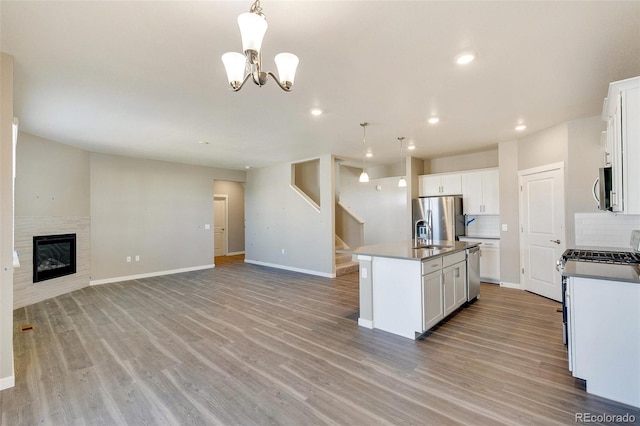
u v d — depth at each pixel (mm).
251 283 5758
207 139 4859
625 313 2053
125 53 2273
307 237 6738
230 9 1783
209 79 2707
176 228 6926
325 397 2166
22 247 4363
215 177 7695
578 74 2660
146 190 6469
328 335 3268
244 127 4199
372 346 2982
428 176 6508
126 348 2988
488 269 5531
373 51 2268
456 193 6117
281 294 4953
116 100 3184
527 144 4762
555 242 4293
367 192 7902
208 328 3492
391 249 3709
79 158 5418
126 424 1916
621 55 2342
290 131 4422
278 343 3074
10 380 2332
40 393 2250
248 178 8312
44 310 4191
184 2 1717
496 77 2713
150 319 3805
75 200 5316
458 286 3893
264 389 2273
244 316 3891
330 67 2510
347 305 4340
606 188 2641
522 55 2338
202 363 2676
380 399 2133
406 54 2314
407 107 3459
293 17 1853
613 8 1789
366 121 3969
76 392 2260
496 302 4328
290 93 3035
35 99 3135
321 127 4230
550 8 1790
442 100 3260
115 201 6016
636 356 2021
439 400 2111
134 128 4207
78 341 3160
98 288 5430
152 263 6508
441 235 5961
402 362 2652
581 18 1886
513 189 5039
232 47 2197
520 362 2617
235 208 10328
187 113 3600
